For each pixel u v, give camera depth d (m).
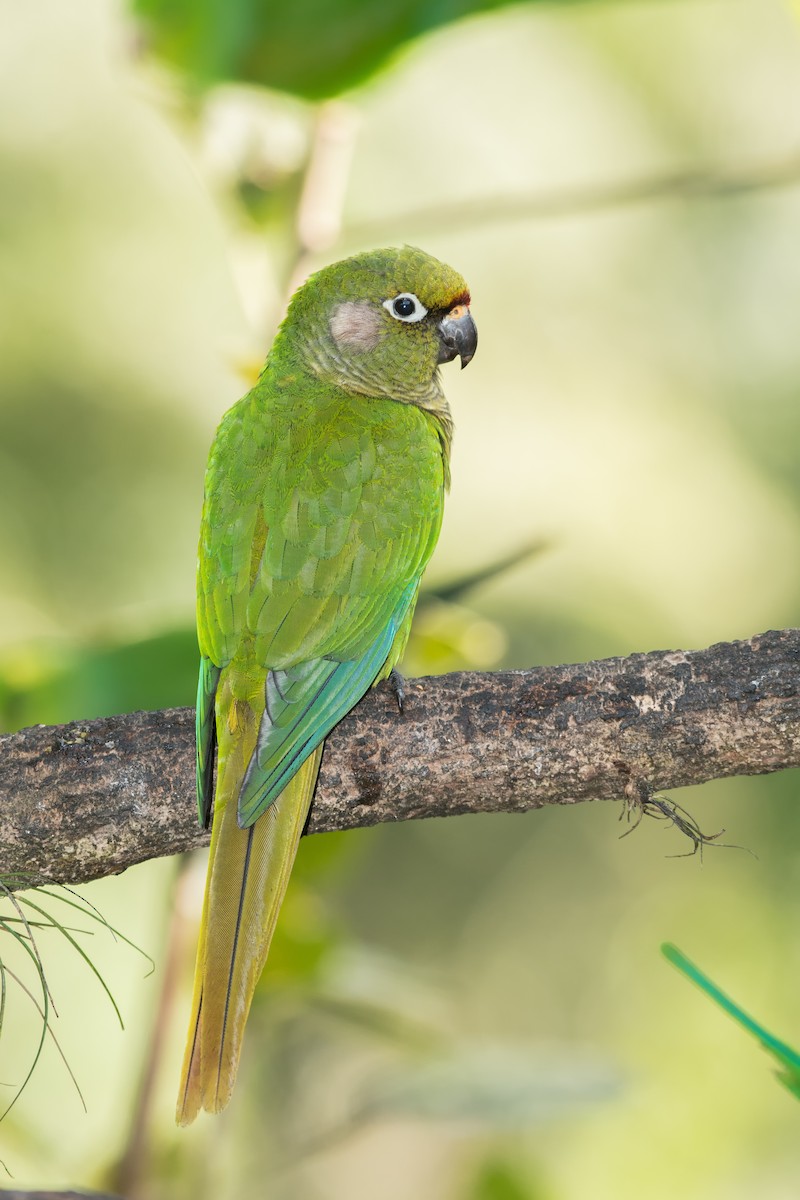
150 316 13.01
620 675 5.64
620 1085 7.39
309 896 7.86
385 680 6.16
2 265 12.84
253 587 6.40
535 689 5.68
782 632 5.67
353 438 6.91
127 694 6.74
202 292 13.03
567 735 5.62
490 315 14.16
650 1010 13.68
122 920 10.88
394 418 7.14
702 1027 13.49
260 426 7.04
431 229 7.30
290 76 6.94
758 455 14.18
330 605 6.40
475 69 13.88
